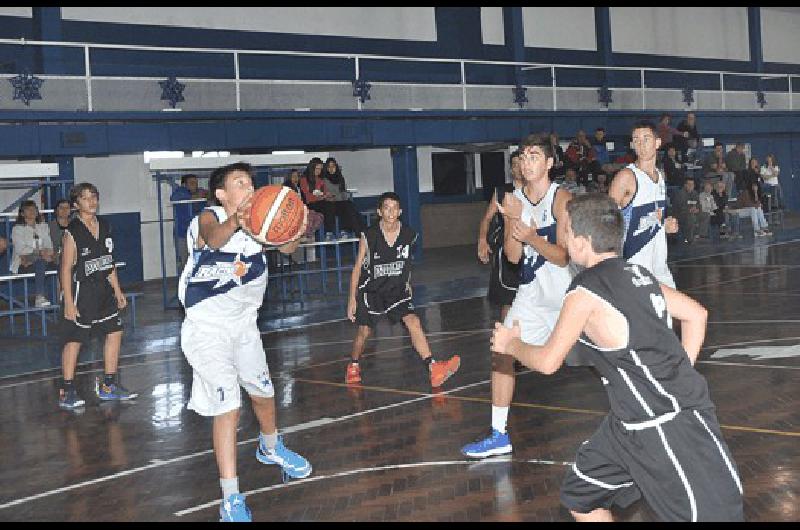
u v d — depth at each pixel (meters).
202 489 6.50
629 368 3.73
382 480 6.41
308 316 15.25
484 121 23.31
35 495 6.62
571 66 25.72
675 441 3.69
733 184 27.72
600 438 3.93
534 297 6.45
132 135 17.58
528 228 5.73
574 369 9.84
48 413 9.46
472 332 13.22
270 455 6.46
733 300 14.68
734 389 8.51
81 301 9.52
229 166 5.62
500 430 6.81
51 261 13.98
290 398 9.42
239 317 5.71
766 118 31.22
